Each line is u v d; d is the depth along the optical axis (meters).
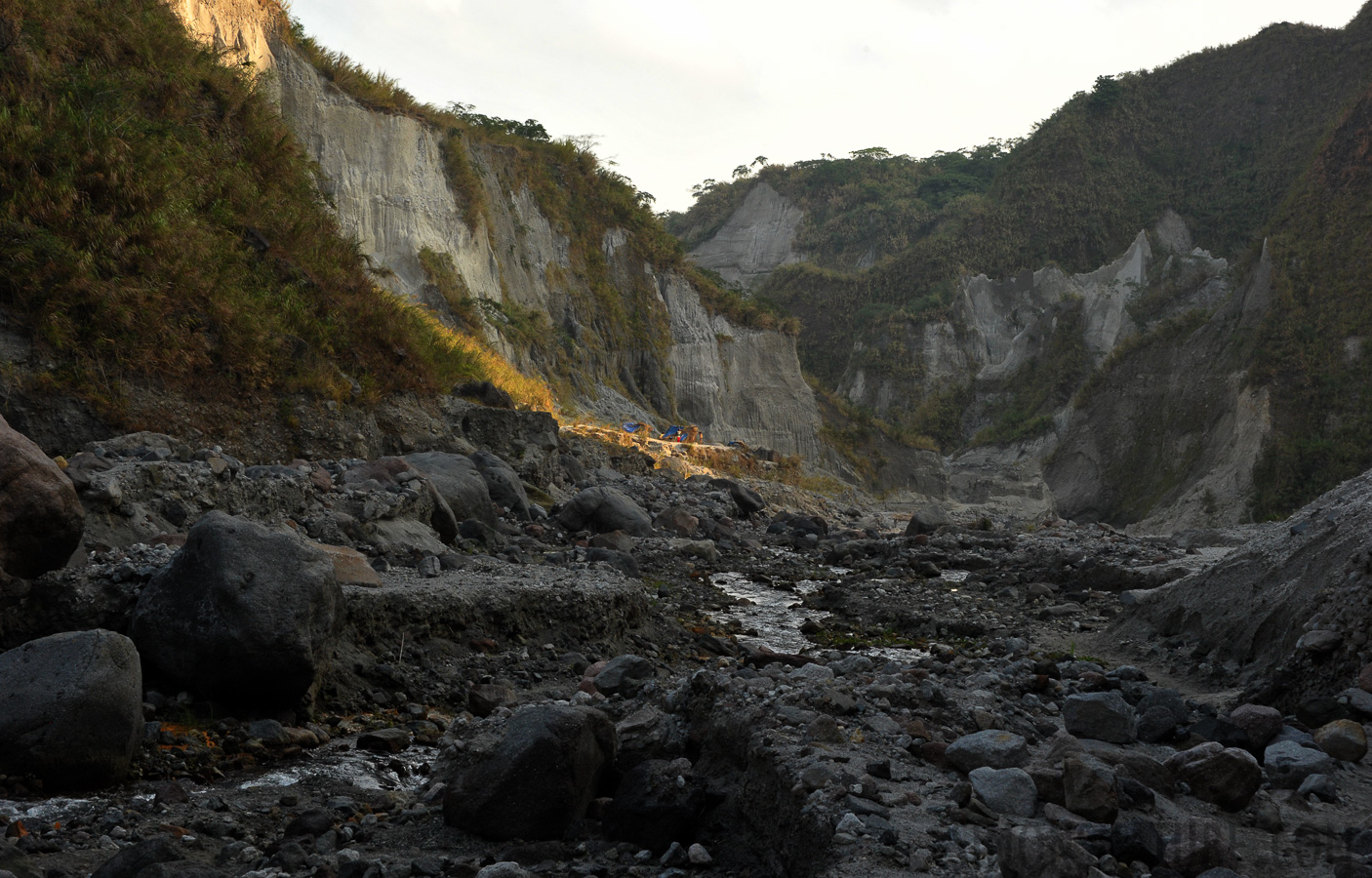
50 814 4.43
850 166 151.25
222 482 8.95
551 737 4.32
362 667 6.61
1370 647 6.13
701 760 4.70
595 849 4.07
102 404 10.62
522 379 27.06
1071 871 3.13
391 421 15.07
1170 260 108.25
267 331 12.97
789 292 126.81
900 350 113.31
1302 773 4.44
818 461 54.19
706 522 17.44
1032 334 108.94
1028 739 4.65
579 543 13.82
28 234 10.79
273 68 29.22
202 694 5.77
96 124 12.35
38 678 4.89
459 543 11.38
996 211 127.75
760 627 10.33
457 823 4.34
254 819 4.51
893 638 10.02
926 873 3.18
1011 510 61.88
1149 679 7.71
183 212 12.93
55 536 6.23
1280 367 78.94
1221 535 15.33
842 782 3.77
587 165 48.00
